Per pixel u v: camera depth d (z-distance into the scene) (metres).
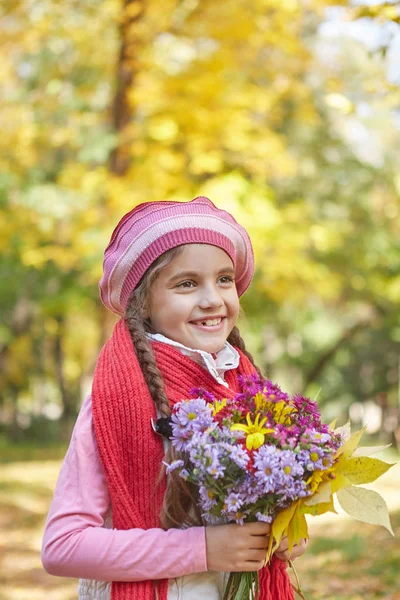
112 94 11.03
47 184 11.37
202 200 2.38
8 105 11.35
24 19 11.21
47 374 29.09
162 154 10.02
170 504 2.08
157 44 10.30
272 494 1.97
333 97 5.04
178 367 2.21
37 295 15.05
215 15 9.81
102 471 2.14
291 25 10.10
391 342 27.52
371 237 17.44
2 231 10.96
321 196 17.39
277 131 15.76
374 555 6.77
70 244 11.16
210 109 9.80
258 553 2.05
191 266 2.26
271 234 10.83
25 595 7.20
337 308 23.38
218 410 2.05
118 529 2.08
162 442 2.12
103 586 2.16
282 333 27.02
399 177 17.03
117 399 2.13
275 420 2.07
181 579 2.10
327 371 32.22
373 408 35.47
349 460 2.01
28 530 10.70
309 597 5.71
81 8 11.07
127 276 2.33
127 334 2.25
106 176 10.42
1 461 19.59
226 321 2.33
